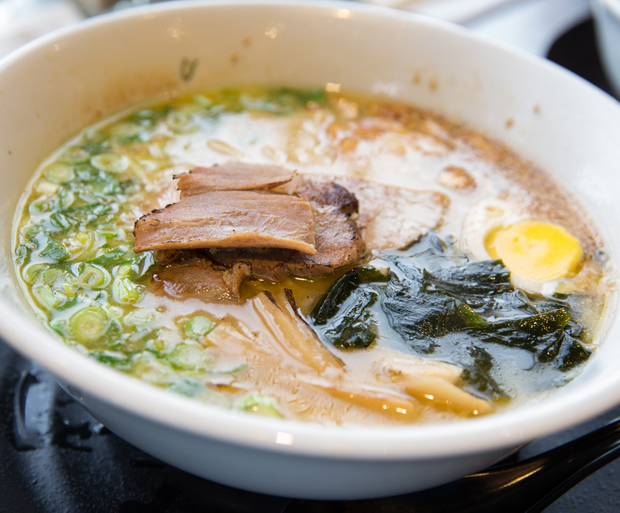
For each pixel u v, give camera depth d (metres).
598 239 0.30
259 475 0.22
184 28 0.34
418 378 0.25
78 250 0.28
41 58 0.30
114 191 0.30
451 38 0.35
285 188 0.30
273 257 0.28
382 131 0.35
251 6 0.35
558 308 0.28
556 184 0.33
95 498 0.24
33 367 0.27
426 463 0.20
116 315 0.26
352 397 0.24
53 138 0.31
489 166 0.34
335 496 0.23
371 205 0.31
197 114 0.35
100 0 0.42
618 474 0.26
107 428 0.25
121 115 0.34
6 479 0.24
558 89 0.32
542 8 0.51
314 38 0.36
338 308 0.27
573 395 0.21
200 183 0.29
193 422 0.20
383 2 0.50
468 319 0.27
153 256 0.28
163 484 0.24
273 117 0.36
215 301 0.27
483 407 0.25
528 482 0.24
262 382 0.25
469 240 0.30
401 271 0.28
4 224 0.28
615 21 0.34
